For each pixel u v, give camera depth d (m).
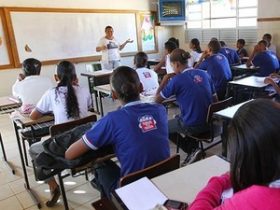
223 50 5.13
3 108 2.66
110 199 1.24
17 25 5.61
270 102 0.63
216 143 2.81
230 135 0.63
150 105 1.50
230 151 0.63
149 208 1.04
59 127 1.97
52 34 6.05
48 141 1.64
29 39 5.78
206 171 1.27
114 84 1.47
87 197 2.31
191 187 1.16
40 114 2.23
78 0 6.33
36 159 1.66
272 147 0.57
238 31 6.76
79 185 2.48
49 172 1.82
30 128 2.52
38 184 2.57
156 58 7.86
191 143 2.61
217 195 0.85
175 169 1.34
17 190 2.50
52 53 6.11
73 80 2.23
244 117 0.60
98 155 1.53
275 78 3.09
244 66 4.81
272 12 6.02
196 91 2.38
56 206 2.23
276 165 0.57
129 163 1.43
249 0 6.42
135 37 7.39
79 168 1.60
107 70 5.36
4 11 5.44
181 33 8.09
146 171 1.28
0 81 5.59
